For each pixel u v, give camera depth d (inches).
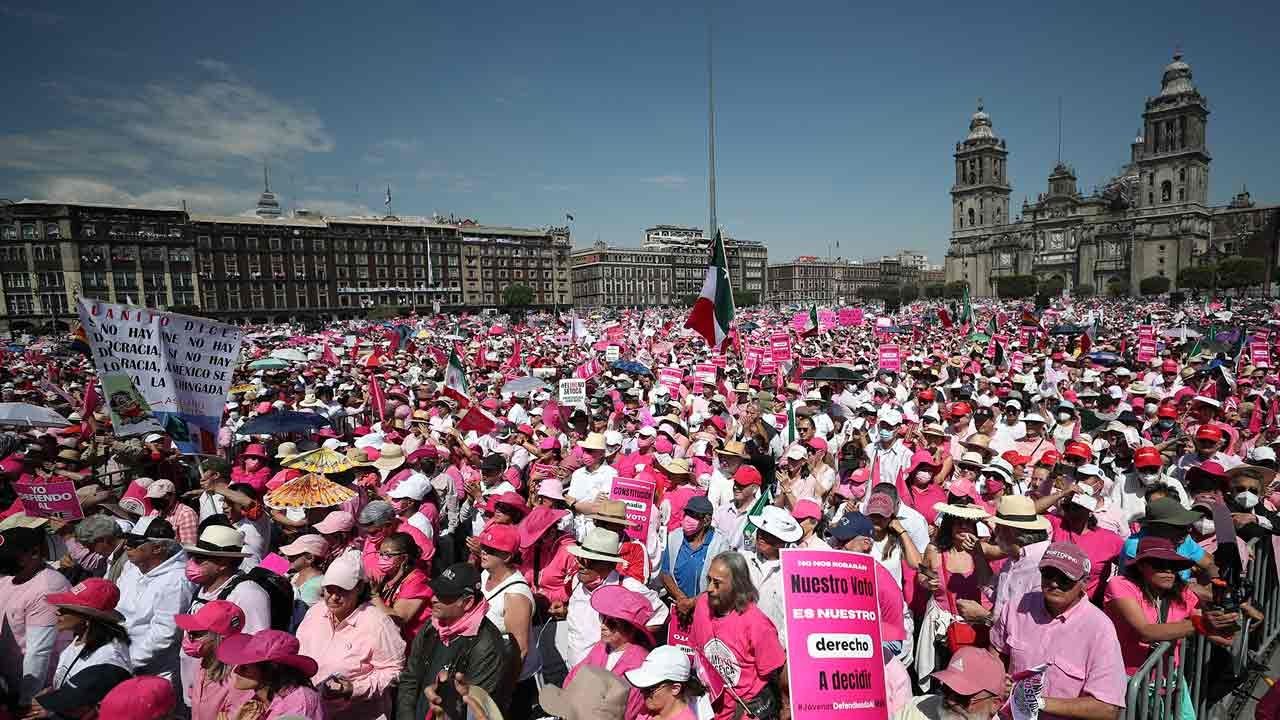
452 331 2123.5
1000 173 7003.0
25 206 3821.4
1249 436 412.5
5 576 191.0
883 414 368.8
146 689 135.1
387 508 221.6
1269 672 223.1
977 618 182.5
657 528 287.3
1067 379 655.1
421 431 421.7
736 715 163.6
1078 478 283.9
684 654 141.6
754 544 233.9
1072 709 144.7
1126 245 5767.7
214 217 4451.3
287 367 864.9
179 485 384.5
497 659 165.2
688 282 7101.4
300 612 211.9
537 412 530.0
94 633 172.4
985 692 135.8
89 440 491.2
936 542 213.8
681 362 1005.8
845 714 145.9
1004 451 384.5
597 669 145.6
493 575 190.2
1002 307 3602.4
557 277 5920.3
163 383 323.3
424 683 166.6
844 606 151.4
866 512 227.0
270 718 145.3
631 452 423.5
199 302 4340.6
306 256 4773.6
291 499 265.9
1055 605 150.7
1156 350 908.6
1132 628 169.3
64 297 3895.2
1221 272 3956.7
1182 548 196.2
